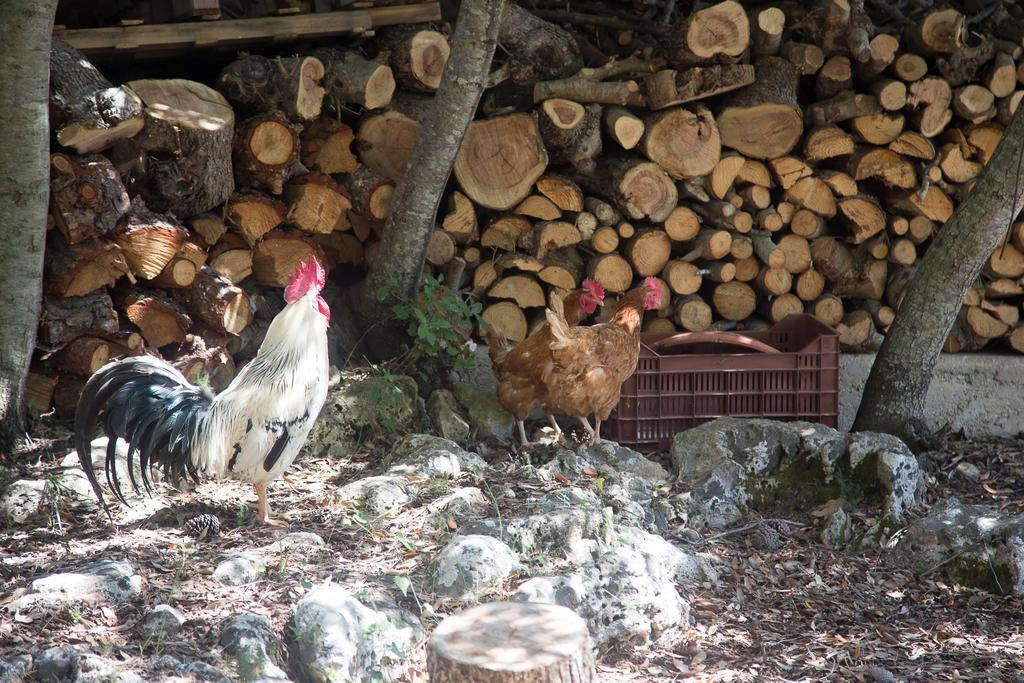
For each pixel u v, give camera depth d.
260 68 6.39
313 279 4.79
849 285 7.93
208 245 6.39
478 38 6.18
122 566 4.33
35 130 5.43
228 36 6.35
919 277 6.90
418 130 7.09
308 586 4.36
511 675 3.22
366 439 6.39
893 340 7.00
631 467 6.27
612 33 8.17
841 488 6.08
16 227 5.53
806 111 7.69
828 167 7.87
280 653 3.91
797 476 6.18
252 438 4.67
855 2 7.31
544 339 6.31
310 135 6.81
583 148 7.19
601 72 7.28
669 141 7.30
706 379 6.78
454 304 6.67
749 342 6.89
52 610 4.01
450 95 6.34
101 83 5.76
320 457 6.19
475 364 7.04
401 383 6.66
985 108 7.57
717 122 7.41
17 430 5.76
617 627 4.52
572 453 6.21
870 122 7.54
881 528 5.77
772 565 5.51
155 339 6.26
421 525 5.07
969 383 7.83
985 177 6.60
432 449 5.95
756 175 7.57
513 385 6.46
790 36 7.58
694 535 5.64
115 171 5.82
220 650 3.83
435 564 4.57
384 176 7.10
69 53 5.77
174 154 5.97
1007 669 4.59
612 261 7.45
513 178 7.16
